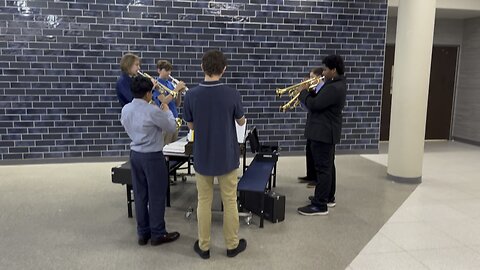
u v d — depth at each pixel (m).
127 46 5.29
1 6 4.91
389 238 3.12
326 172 3.52
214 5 5.44
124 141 5.48
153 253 2.81
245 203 3.51
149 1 5.26
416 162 4.62
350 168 5.34
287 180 4.70
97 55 5.23
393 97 4.69
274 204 3.37
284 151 5.97
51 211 3.59
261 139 5.88
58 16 5.06
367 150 6.24
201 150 2.57
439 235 3.19
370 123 6.17
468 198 4.12
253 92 5.75
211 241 3.03
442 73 7.58
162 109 2.90
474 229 3.32
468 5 6.25
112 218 3.45
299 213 3.63
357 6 5.82
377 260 2.76
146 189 2.90
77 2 5.09
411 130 4.55
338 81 3.38
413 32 4.40
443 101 7.67
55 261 2.68
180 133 5.44
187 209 3.69
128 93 3.33
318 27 5.77
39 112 5.20
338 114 3.42
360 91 6.06
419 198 4.11
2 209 3.62
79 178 4.66
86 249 2.86
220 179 2.65
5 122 5.13
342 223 3.41
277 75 5.77
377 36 5.96
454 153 6.49
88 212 3.58
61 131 5.29
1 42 4.97
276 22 5.64
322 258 2.78
